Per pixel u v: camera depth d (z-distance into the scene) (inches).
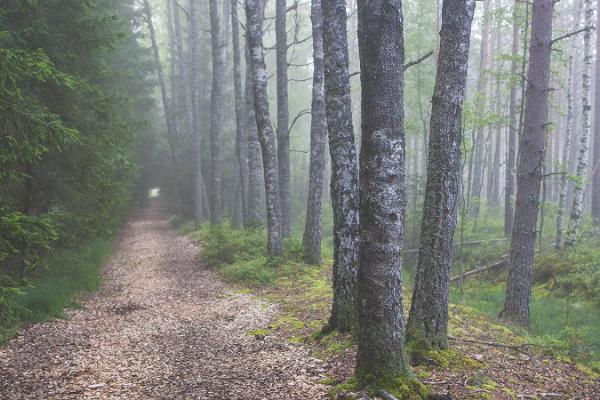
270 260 541.3
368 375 210.1
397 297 209.6
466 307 418.9
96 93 411.8
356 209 296.7
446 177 257.4
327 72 295.7
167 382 241.0
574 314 446.9
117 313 387.2
